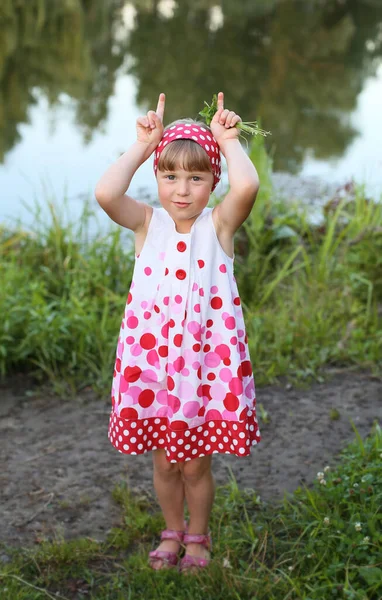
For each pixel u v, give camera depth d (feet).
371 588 7.79
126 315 8.09
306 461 11.02
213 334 8.07
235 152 7.95
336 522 8.69
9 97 32.76
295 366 13.70
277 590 8.21
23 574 8.79
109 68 39.60
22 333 14.14
